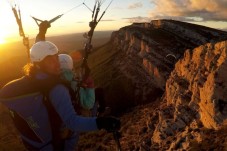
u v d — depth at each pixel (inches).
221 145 1094.4
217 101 1476.4
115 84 5644.7
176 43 5846.5
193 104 1897.1
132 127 3284.9
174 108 2281.0
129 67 5836.6
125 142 2827.3
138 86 5226.4
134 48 6176.2
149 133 2470.5
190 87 2175.2
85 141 3102.9
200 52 2422.5
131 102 5137.8
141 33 6284.5
